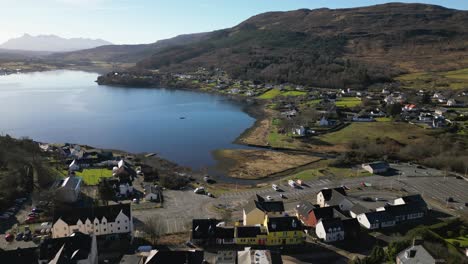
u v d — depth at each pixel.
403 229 138.62
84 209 132.62
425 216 149.62
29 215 146.62
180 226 140.75
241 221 144.50
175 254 107.19
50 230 134.25
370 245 127.44
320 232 131.50
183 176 197.25
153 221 135.00
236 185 189.88
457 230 132.00
